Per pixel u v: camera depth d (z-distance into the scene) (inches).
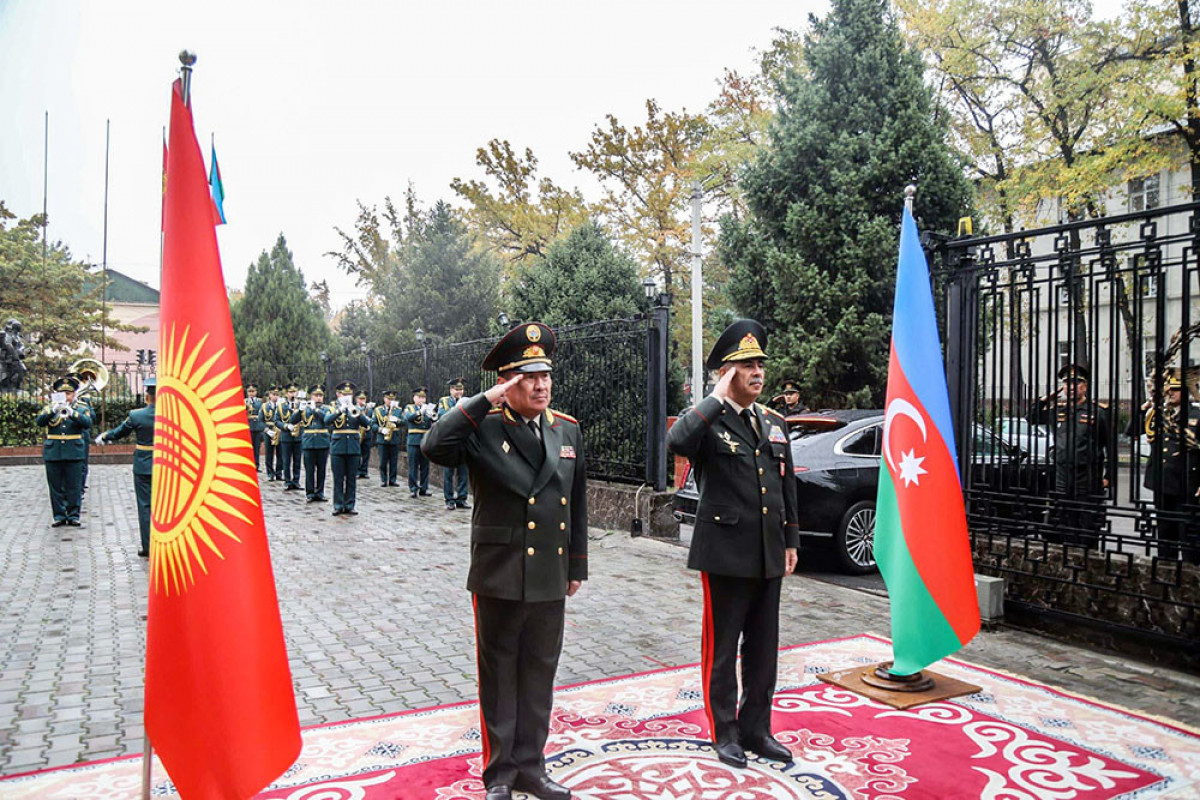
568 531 143.9
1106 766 149.1
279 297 1037.8
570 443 148.9
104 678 199.0
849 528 316.8
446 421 136.8
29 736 163.9
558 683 195.2
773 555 152.5
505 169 1058.7
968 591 187.3
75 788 139.7
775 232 577.9
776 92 649.6
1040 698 183.3
